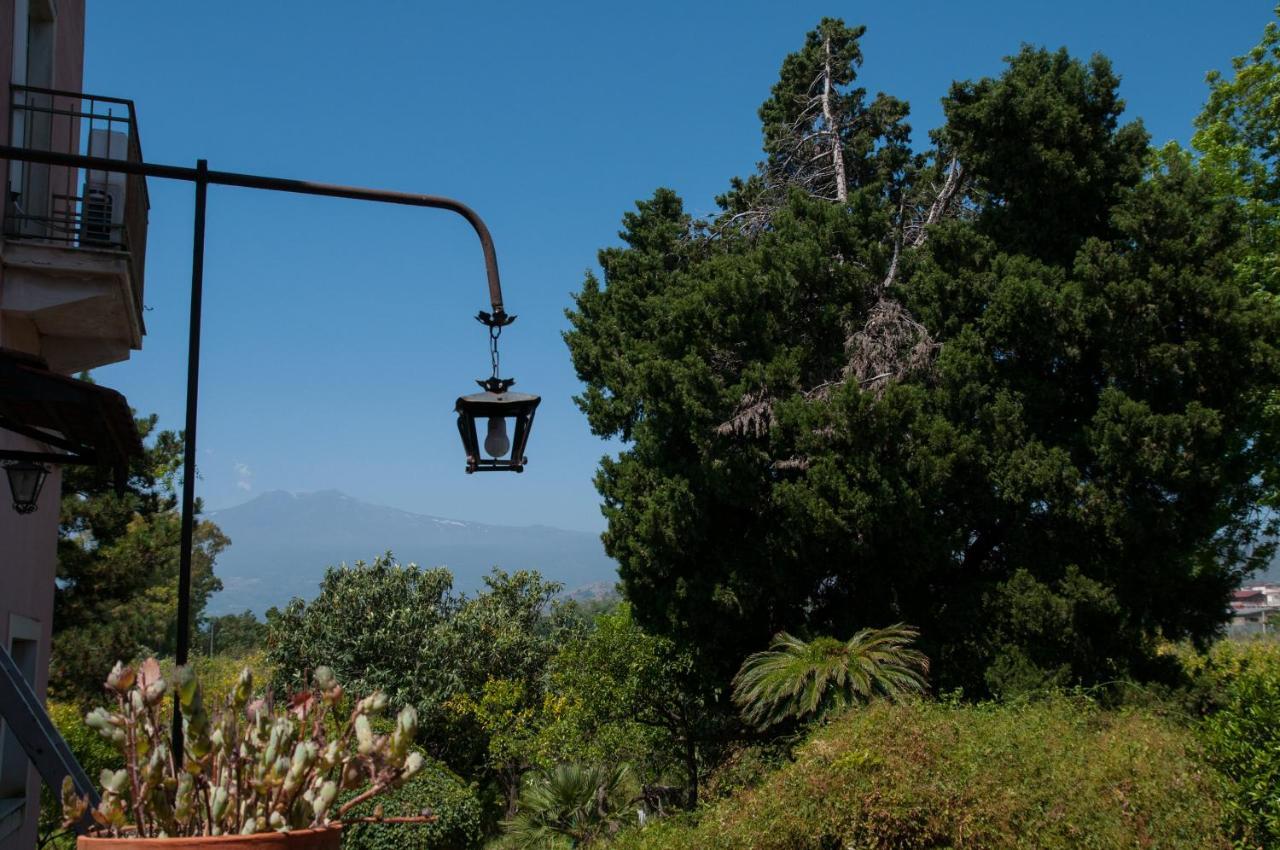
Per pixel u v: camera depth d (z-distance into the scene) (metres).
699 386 14.94
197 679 2.77
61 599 21.77
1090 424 14.52
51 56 9.55
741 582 15.06
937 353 15.43
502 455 5.87
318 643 24.78
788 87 20.69
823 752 10.13
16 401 5.96
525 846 14.53
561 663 18.28
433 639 25.00
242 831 2.78
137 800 2.80
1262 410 18.06
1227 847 8.40
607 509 16.89
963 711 10.80
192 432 5.27
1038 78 15.05
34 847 10.10
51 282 8.38
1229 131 21.55
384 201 6.14
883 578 14.98
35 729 4.64
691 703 17.14
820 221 16.22
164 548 22.45
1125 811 8.76
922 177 18.52
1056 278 14.62
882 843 9.36
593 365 19.19
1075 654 13.68
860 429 14.04
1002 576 14.95
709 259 16.89
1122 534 13.66
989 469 14.48
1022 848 8.81
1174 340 13.97
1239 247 14.13
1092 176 14.83
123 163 5.59
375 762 2.95
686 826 12.20
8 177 8.28
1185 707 13.01
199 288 5.56
